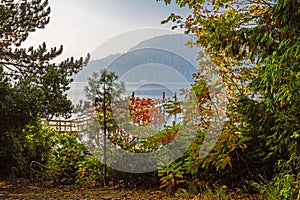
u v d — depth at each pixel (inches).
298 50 173.9
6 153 341.1
